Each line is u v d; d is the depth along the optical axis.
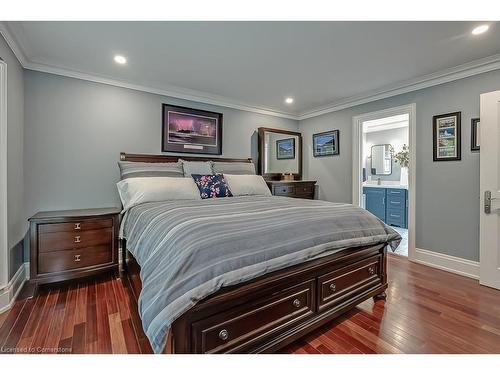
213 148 3.75
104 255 2.52
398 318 1.85
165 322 1.05
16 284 2.22
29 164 2.51
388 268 2.89
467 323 1.78
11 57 2.09
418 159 3.09
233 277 1.22
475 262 2.62
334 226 1.78
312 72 2.83
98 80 2.88
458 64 2.60
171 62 2.57
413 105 3.13
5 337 1.60
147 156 3.16
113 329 1.69
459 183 2.74
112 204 2.98
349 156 3.95
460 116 2.72
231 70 2.77
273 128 4.38
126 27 1.96
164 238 1.43
